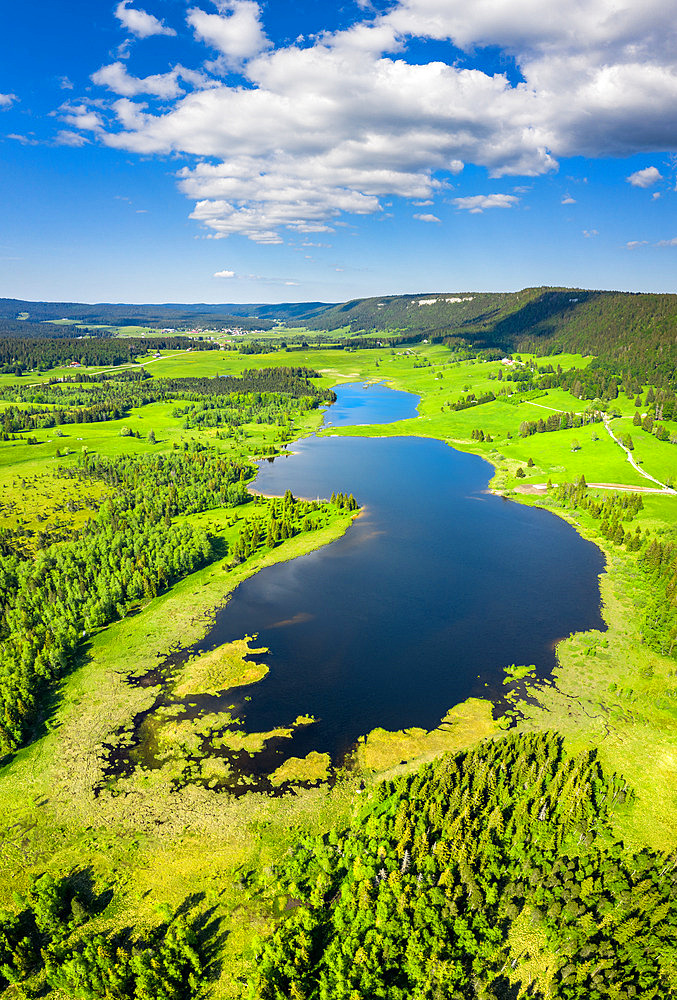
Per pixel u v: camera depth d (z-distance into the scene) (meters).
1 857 73.94
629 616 130.75
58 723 98.56
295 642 122.06
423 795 77.81
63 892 66.50
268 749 91.75
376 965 57.62
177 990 57.16
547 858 70.12
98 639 124.25
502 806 76.75
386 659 115.94
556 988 56.75
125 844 75.12
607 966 57.53
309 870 70.00
